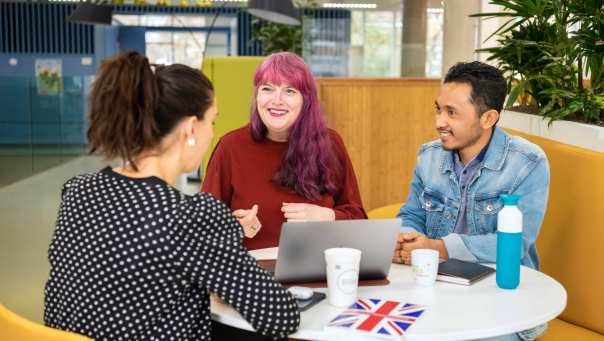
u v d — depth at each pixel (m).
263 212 2.37
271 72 2.33
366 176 5.32
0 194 7.99
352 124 5.25
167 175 1.52
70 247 1.42
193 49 15.19
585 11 2.82
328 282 1.62
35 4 14.03
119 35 15.30
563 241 2.33
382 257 1.77
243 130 2.48
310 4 9.12
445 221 2.29
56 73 14.23
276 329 1.45
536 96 3.10
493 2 3.02
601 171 2.21
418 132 5.32
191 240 1.40
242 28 14.79
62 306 1.45
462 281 1.79
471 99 2.08
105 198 1.43
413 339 1.41
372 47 8.95
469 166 2.23
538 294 1.71
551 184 2.40
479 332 1.45
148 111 1.45
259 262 1.94
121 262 1.38
